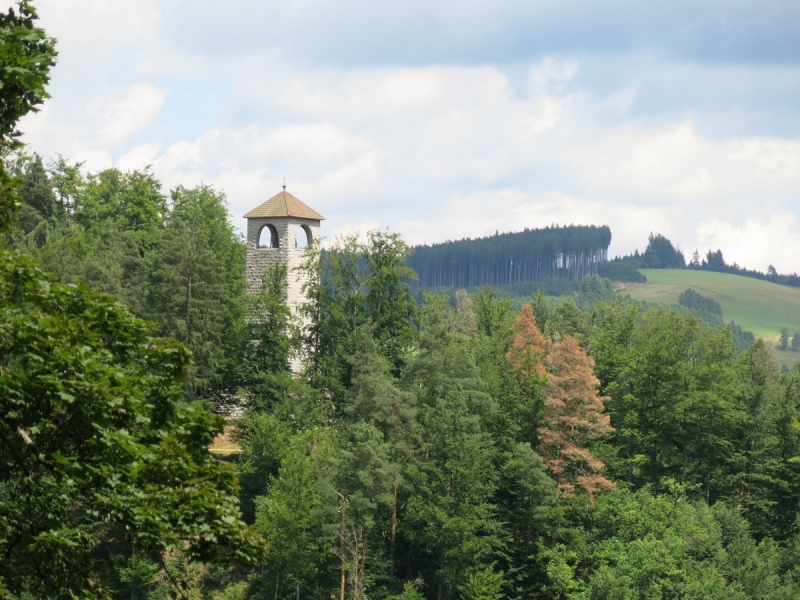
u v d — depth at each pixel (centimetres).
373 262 12050
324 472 9444
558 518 9550
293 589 9112
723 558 9500
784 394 11606
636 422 11388
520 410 10744
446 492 9469
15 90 2555
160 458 2408
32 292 2461
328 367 11362
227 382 11712
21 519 2380
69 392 2277
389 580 9288
